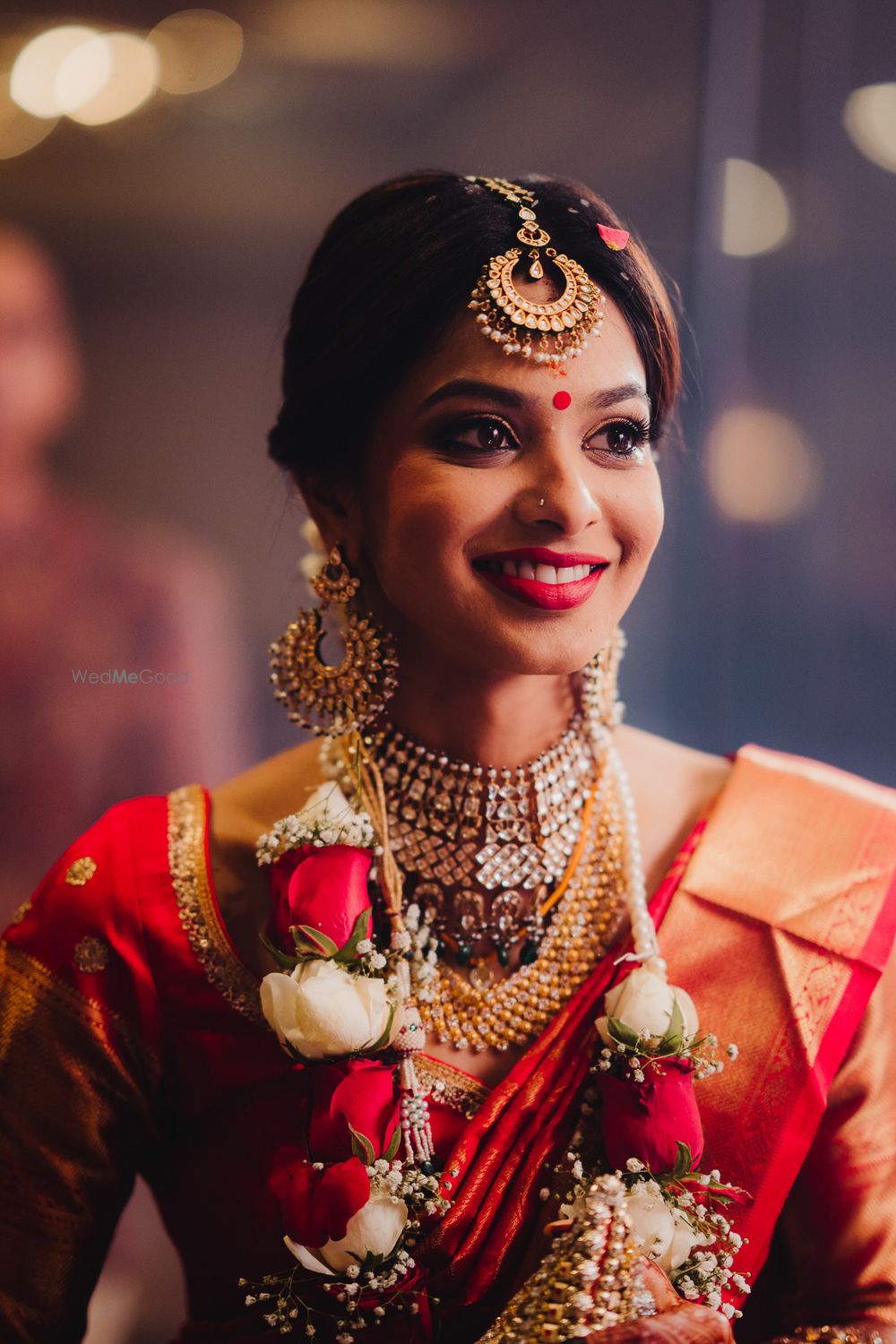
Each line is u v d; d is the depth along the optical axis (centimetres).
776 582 220
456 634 97
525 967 104
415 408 95
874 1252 98
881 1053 101
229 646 220
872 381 217
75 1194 104
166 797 114
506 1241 95
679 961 103
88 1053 103
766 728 223
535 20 205
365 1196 89
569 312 93
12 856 213
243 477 218
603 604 98
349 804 105
